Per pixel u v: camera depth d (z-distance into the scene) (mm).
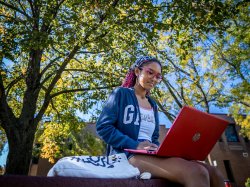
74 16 6363
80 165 1462
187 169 1496
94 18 7199
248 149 20234
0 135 15586
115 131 1862
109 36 6715
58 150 12469
